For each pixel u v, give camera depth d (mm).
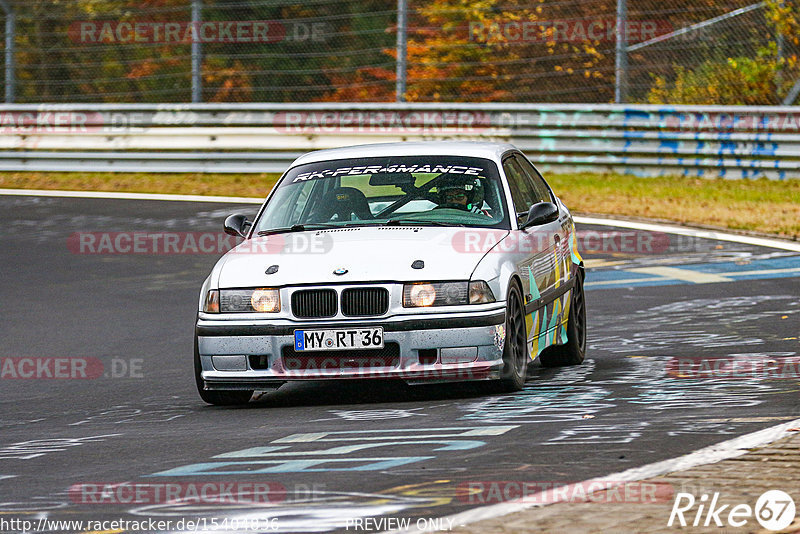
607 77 81812
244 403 27141
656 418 21484
